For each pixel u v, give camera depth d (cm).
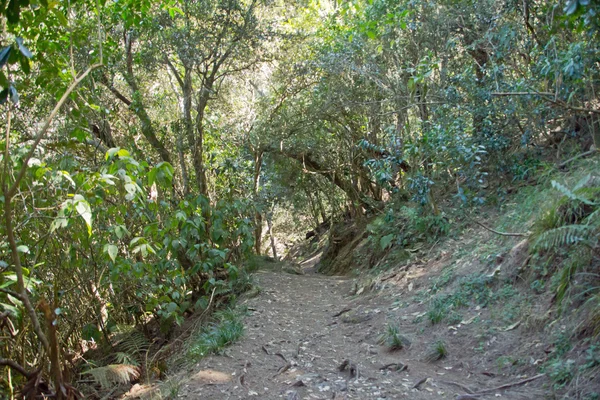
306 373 531
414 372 518
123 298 836
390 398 454
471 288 641
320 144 1475
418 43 1017
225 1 1072
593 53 661
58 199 602
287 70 1370
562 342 467
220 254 859
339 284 1012
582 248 499
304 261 1934
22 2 300
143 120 1034
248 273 1030
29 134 798
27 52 294
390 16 937
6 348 504
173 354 727
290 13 1348
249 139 1497
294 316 789
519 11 872
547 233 489
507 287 603
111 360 729
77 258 681
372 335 650
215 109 1362
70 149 786
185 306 890
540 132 897
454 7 961
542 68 702
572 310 490
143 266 708
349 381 500
